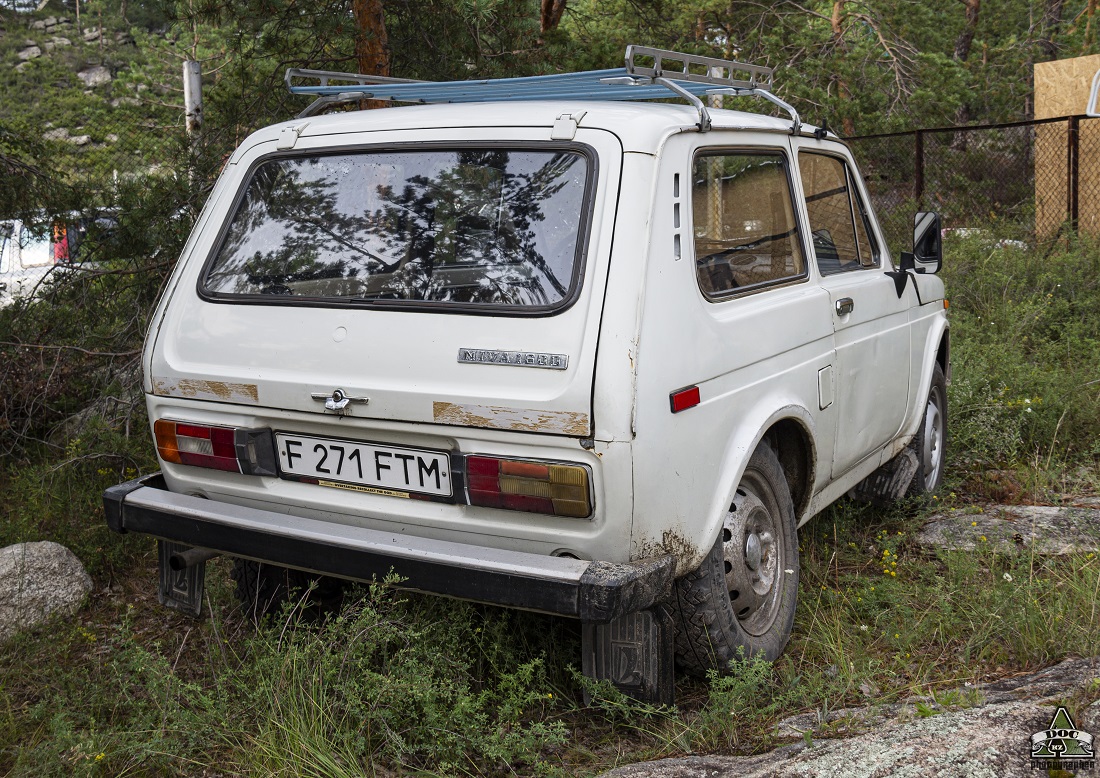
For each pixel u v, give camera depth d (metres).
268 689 3.06
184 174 6.59
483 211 3.03
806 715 3.14
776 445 3.71
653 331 2.78
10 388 6.09
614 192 2.85
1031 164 16.14
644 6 13.97
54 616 4.00
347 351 3.03
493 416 2.79
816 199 4.09
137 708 3.18
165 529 3.32
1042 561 4.18
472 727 2.97
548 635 3.49
